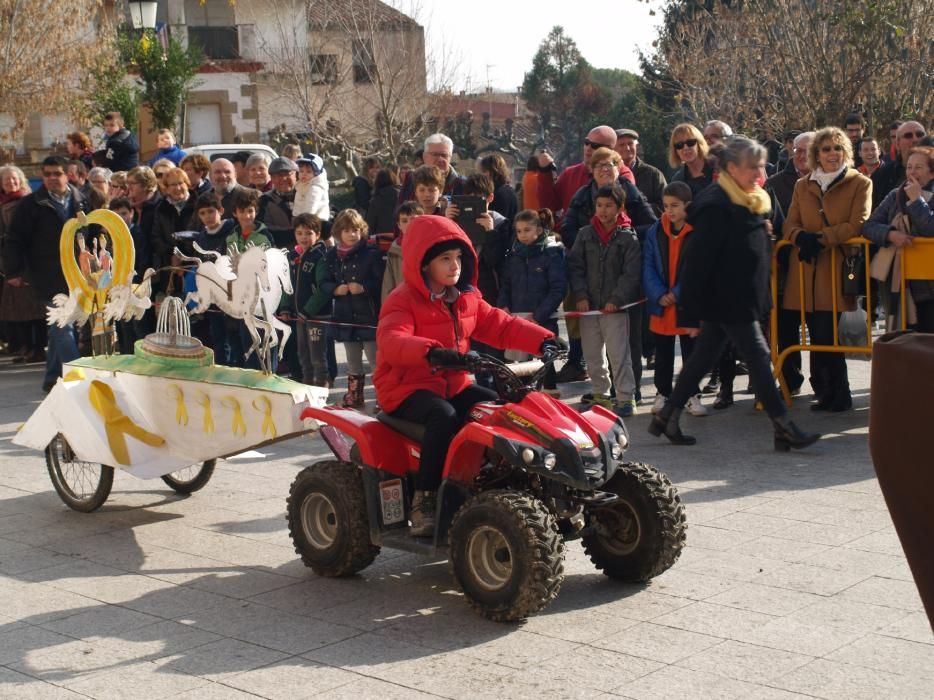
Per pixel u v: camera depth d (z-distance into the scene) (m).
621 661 5.05
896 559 6.25
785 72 24.41
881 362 3.35
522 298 10.13
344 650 5.28
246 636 5.49
